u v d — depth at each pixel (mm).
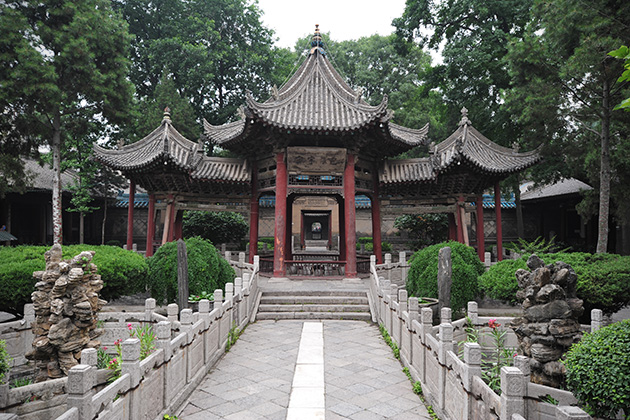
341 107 19500
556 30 14109
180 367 7547
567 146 18359
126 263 12219
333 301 15578
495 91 26266
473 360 5527
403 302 10117
